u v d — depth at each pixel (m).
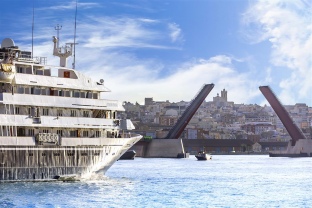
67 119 106.75
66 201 88.69
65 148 106.06
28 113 103.00
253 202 97.19
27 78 102.88
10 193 92.62
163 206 89.88
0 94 99.69
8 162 99.94
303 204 95.44
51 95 105.69
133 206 88.81
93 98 112.12
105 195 97.38
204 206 91.25
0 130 99.25
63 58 116.38
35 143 102.81
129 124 115.69
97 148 110.88
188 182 133.62
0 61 100.69
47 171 104.50
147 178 142.62
